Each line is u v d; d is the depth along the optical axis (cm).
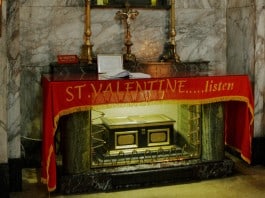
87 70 478
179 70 507
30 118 494
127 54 497
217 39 546
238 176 462
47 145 391
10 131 414
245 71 504
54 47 494
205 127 452
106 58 474
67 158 413
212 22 541
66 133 411
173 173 440
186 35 535
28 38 485
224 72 522
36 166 498
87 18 479
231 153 539
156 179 436
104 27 506
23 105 490
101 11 503
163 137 459
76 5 495
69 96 390
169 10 523
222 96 435
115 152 443
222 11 542
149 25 519
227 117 495
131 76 423
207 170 451
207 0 536
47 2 486
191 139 459
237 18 517
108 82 399
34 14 484
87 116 414
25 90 489
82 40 501
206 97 429
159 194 415
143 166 435
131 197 408
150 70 499
